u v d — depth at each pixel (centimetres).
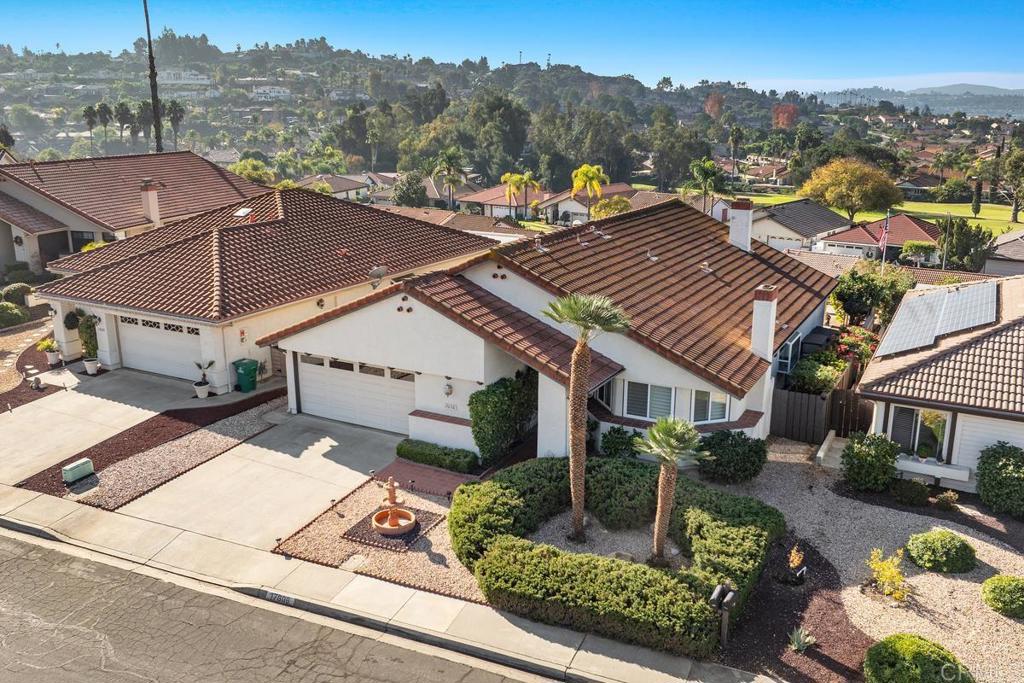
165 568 1616
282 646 1384
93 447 2162
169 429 2281
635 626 1341
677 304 2391
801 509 1823
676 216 3241
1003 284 2669
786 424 2286
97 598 1521
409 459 2078
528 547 1515
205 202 4944
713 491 1759
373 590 1521
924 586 1517
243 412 2416
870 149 14488
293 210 3416
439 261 3478
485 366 2025
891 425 1977
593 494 1766
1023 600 1414
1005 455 1802
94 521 1788
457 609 1461
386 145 18538
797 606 1458
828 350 2750
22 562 1644
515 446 2173
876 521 1767
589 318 1488
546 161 14850
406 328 2103
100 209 4400
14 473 2009
